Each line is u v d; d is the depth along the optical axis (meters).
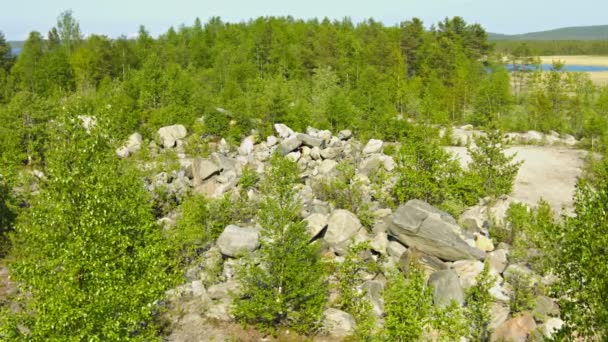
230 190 38.75
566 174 49.59
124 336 16.78
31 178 38.06
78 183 18.44
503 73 87.12
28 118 51.59
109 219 18.73
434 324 16.81
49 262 16.81
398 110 81.88
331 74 87.50
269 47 109.44
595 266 12.12
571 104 79.94
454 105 82.69
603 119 66.06
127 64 112.50
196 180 42.53
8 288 27.72
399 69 93.44
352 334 22.38
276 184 25.27
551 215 28.61
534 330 20.69
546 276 23.91
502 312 22.33
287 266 22.30
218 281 26.78
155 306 20.80
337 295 25.53
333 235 29.31
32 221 19.50
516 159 56.00
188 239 27.58
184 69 106.56
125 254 18.62
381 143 51.03
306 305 22.64
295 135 49.41
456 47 108.69
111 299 16.36
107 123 23.08
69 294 15.95
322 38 111.00
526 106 85.44
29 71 105.75
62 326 15.60
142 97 69.38
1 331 15.55
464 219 30.83
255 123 58.91
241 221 33.09
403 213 27.95
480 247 27.89
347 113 62.78
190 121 60.16
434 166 33.28
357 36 131.00
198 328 23.00
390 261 27.50
